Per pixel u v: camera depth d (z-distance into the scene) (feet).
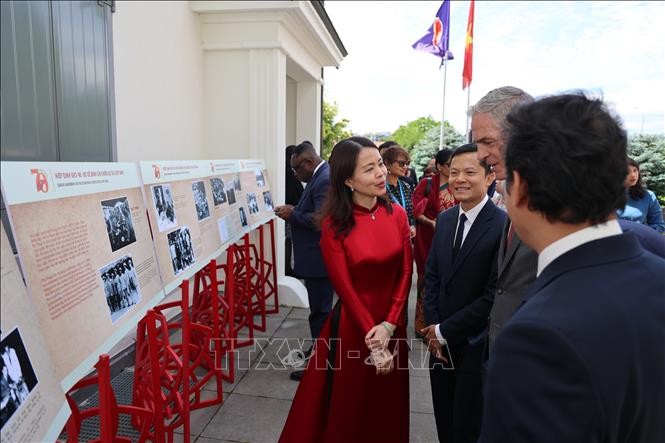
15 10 7.04
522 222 2.57
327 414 6.48
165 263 6.51
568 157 2.24
